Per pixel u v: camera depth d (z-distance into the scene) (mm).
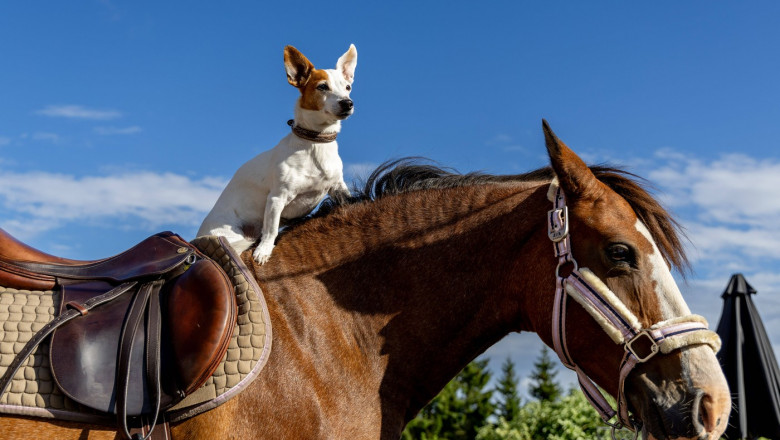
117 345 2354
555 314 2559
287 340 2541
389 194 2941
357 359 2643
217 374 2387
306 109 3115
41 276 2471
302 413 2457
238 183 3156
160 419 2361
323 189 3154
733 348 6441
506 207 2793
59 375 2256
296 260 2764
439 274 2754
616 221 2549
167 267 2521
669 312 2463
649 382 2420
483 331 2775
